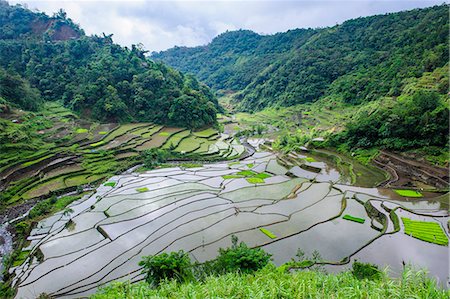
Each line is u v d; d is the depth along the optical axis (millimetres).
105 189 38312
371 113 54562
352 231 25641
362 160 46312
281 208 31266
